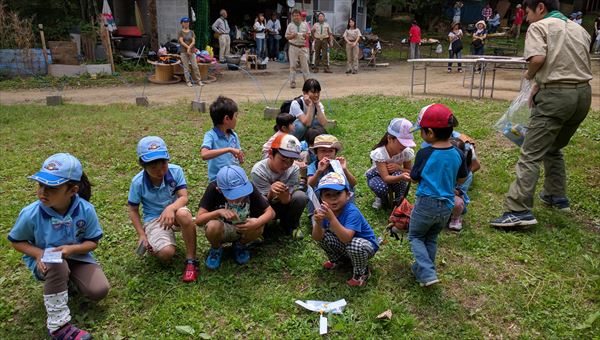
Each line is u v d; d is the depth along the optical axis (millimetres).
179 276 3654
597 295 3379
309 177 4320
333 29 21188
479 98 9891
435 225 3420
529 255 3936
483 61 9578
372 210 4766
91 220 3215
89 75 14609
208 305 3320
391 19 29625
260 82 14289
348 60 16000
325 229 3561
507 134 5156
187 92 12461
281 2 21203
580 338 2998
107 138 7125
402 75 15383
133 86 13625
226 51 17312
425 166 3355
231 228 3648
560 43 4113
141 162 3572
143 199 3809
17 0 16297
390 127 4309
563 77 4086
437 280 3318
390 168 4406
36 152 6527
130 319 3195
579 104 4195
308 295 3404
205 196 3684
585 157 6008
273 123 7930
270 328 3096
